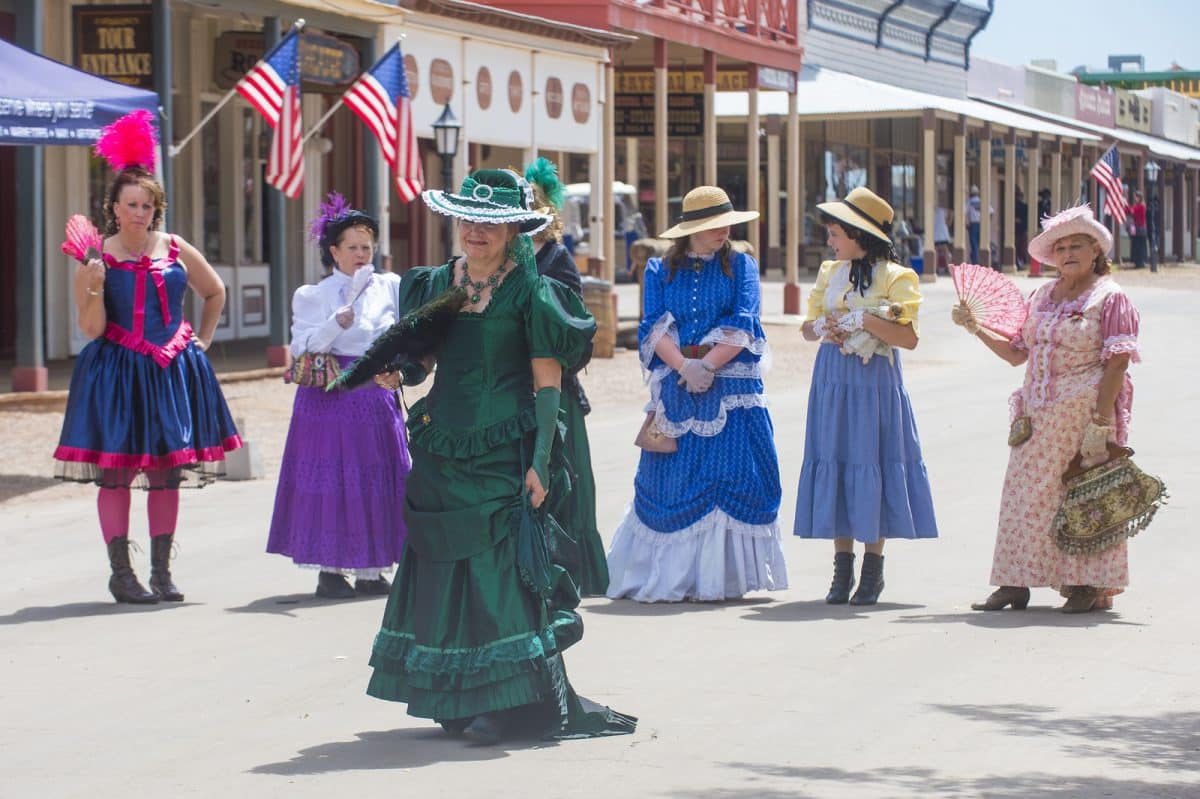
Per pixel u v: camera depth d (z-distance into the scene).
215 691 7.46
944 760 6.17
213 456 9.70
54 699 7.32
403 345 6.48
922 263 44.91
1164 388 21.45
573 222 38.03
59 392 17.31
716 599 9.52
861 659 7.93
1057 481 8.99
